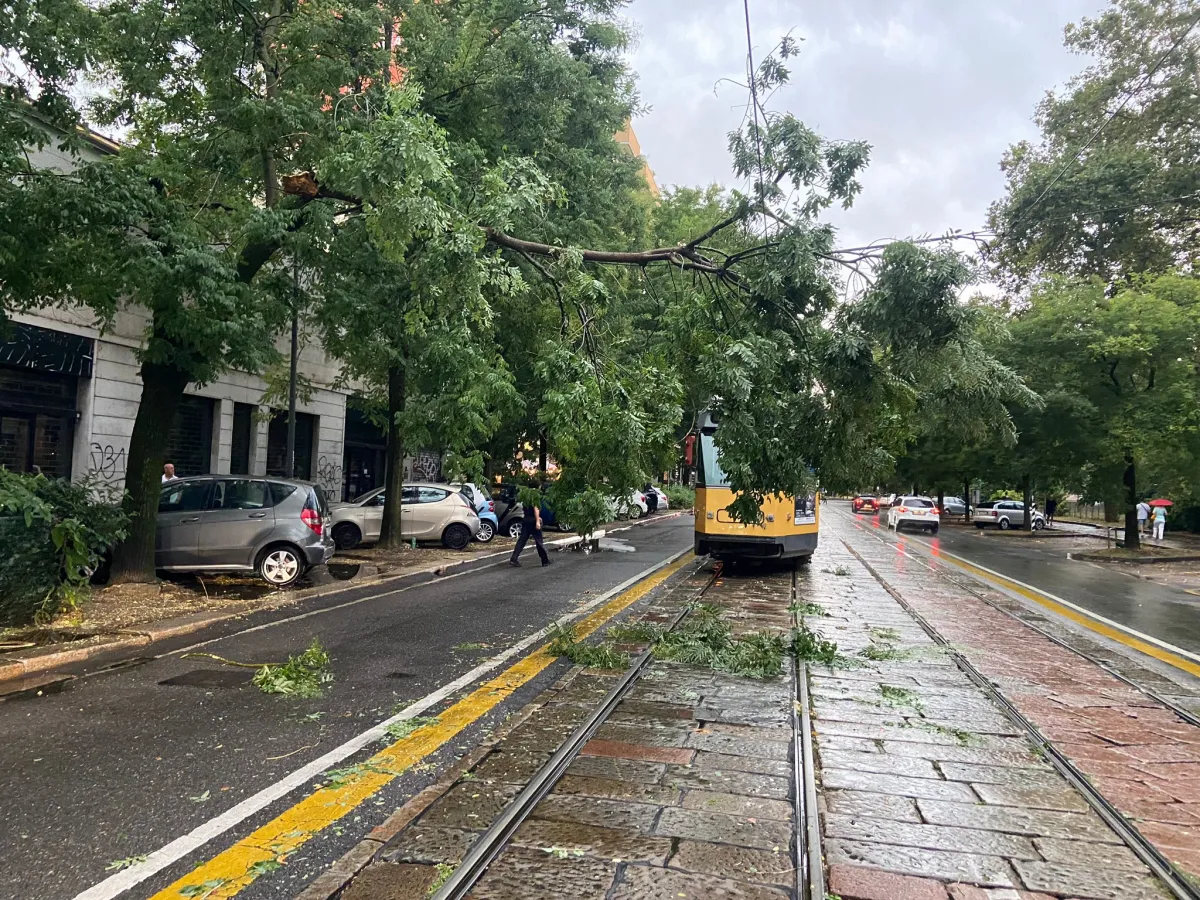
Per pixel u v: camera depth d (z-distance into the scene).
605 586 12.66
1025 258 28.80
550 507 7.87
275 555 11.35
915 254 7.05
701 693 6.29
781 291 8.07
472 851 3.51
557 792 4.24
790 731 5.35
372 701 6.03
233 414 19.53
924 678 6.99
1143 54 26.23
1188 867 3.58
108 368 15.52
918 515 34.12
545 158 13.94
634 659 7.37
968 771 4.73
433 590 12.04
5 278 8.28
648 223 25.69
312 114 10.29
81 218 7.87
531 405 15.42
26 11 8.37
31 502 7.88
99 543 8.95
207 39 10.55
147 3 10.86
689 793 4.25
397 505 17.47
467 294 8.13
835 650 7.86
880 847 3.70
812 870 3.41
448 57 12.52
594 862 3.46
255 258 10.91
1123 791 4.51
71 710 5.72
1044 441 24.78
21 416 14.16
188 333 9.38
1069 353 23.64
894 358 7.49
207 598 10.27
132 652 7.54
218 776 4.50
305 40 10.81
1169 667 8.02
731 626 9.37
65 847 3.61
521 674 6.86
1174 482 24.50
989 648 8.44
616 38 16.25
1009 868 3.52
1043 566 19.36
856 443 7.89
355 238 10.94
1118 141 26.62
